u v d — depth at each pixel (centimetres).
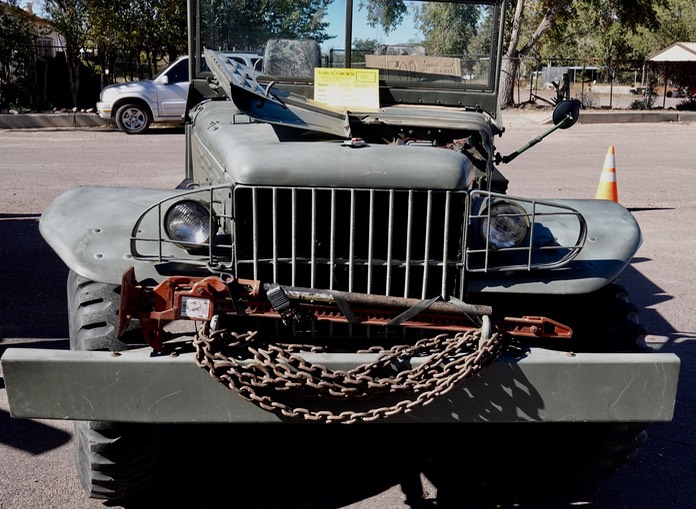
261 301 297
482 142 433
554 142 1702
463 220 307
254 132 367
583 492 375
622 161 1420
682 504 367
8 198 984
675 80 2691
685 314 624
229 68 419
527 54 2514
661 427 441
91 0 1923
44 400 286
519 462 399
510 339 314
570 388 297
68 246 321
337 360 290
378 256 316
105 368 285
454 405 298
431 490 372
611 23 2567
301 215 310
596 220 372
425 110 455
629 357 298
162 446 407
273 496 364
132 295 288
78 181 1105
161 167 1241
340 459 399
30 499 357
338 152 309
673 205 1036
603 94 2741
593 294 364
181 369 287
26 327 559
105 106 1716
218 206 356
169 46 2050
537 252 342
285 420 292
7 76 2008
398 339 316
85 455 330
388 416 292
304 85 461
